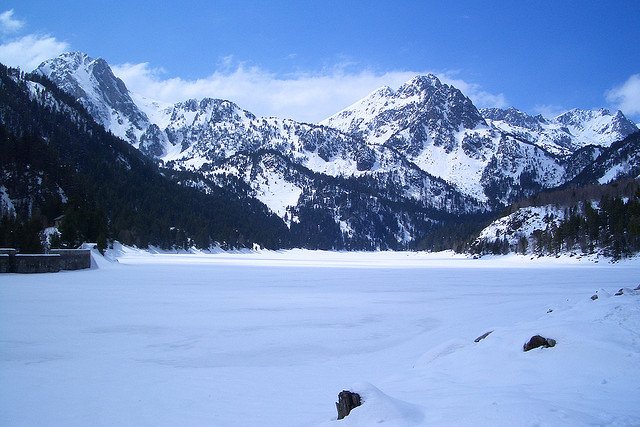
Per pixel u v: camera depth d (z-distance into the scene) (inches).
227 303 1469.0
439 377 595.5
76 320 1107.9
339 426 408.8
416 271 3614.7
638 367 498.3
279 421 491.8
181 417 511.5
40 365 731.4
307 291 1902.1
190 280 2327.8
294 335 992.2
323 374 703.7
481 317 1149.7
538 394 443.5
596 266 4183.1
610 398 421.1
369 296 1724.9
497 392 463.2
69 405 555.2
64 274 2486.5
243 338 958.4
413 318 1206.3
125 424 495.5
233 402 565.9
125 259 4382.4
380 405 415.2
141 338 939.3
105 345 872.9
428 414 409.1
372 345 908.0
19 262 2454.5
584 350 563.2
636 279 2527.1
